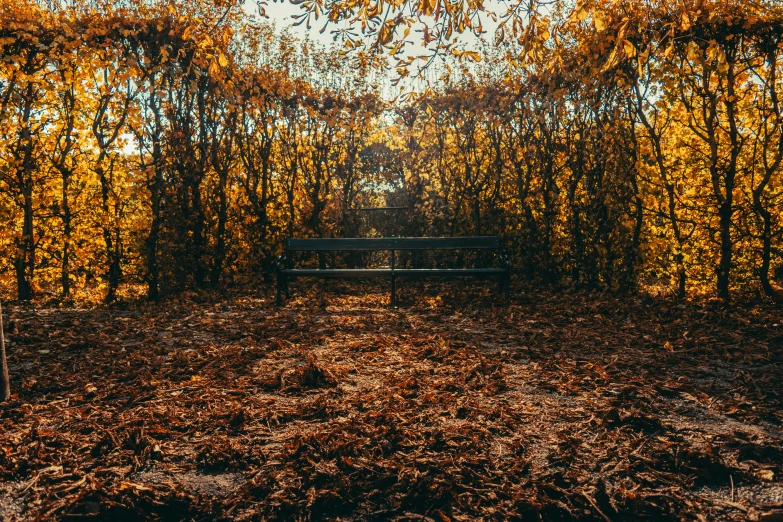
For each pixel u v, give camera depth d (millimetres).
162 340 5332
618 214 7676
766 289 6906
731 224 6934
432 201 10391
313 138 10109
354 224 10492
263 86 8758
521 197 9188
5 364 3609
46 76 7047
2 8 6699
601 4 6172
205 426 3150
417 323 6113
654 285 8875
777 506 2297
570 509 2295
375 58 4895
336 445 2812
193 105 8062
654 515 2273
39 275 7781
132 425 3123
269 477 2543
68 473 2598
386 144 10672
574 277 8672
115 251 7691
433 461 2672
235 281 9086
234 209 8945
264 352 4793
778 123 6582
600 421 3186
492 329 5754
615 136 7629
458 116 9969
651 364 4355
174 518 2262
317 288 9195
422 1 3766
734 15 6387
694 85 6820
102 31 6902
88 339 5289
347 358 4613
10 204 7383
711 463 2635
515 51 8742
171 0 7551
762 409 3357
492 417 3254
